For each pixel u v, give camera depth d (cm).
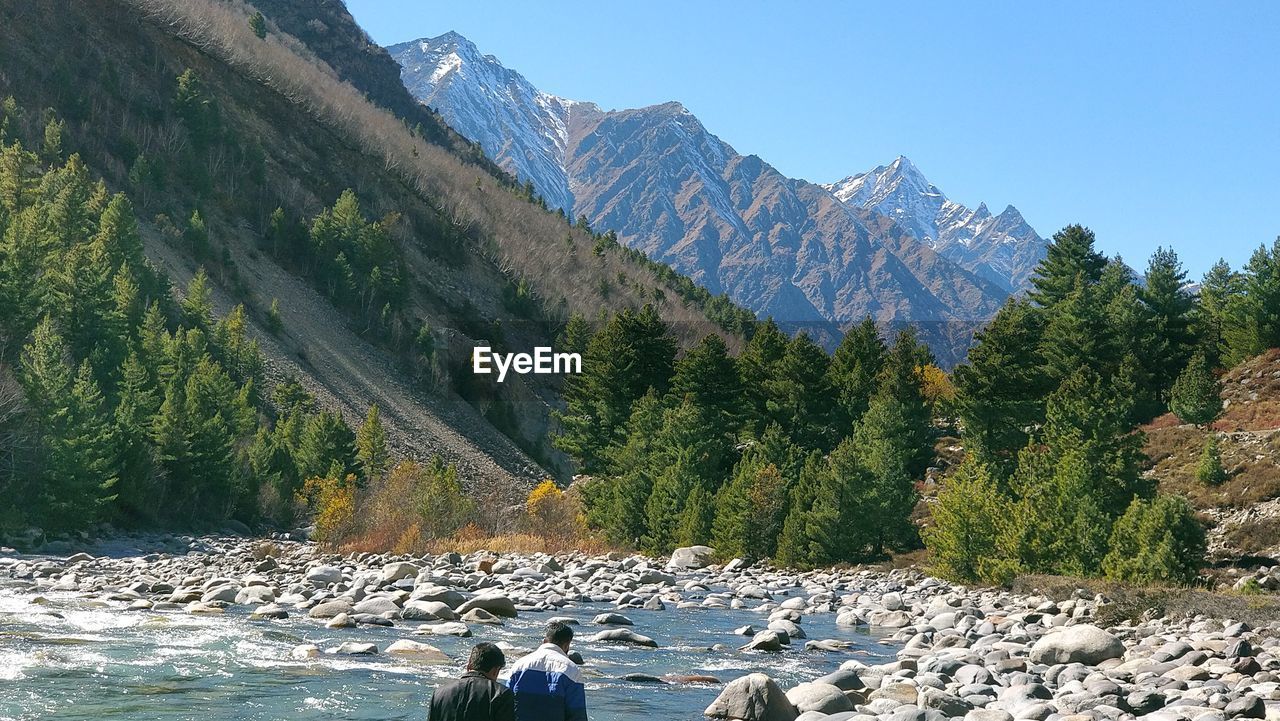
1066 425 4969
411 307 17300
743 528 5259
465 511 5944
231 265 14688
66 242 11119
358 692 1592
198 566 4050
